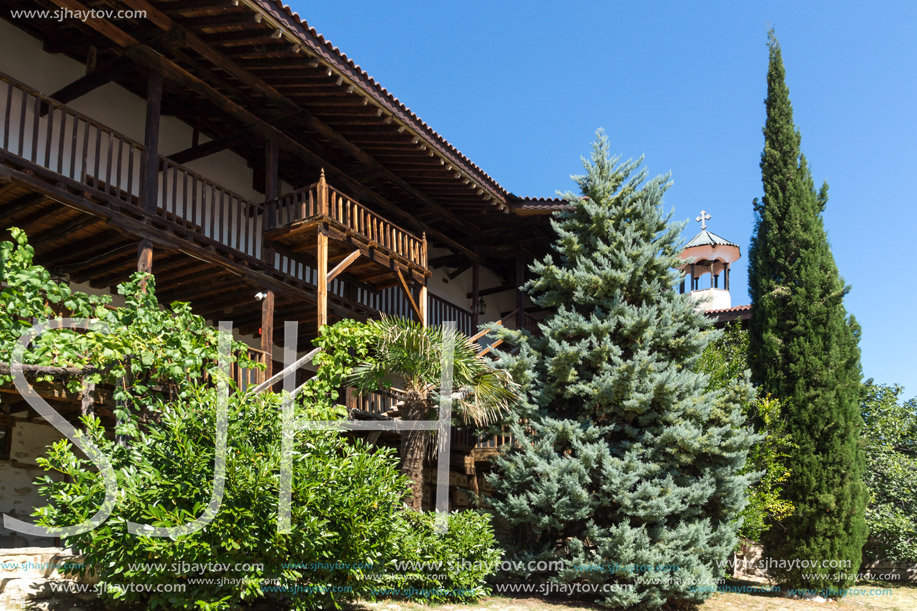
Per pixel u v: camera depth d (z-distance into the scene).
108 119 12.27
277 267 14.35
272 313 12.61
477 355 11.86
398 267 13.78
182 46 11.19
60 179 9.55
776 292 16.73
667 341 13.38
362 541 8.27
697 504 12.48
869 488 17.56
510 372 13.19
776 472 15.63
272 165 13.05
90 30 11.18
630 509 11.95
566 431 12.62
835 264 16.86
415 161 14.30
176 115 13.45
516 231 18.00
